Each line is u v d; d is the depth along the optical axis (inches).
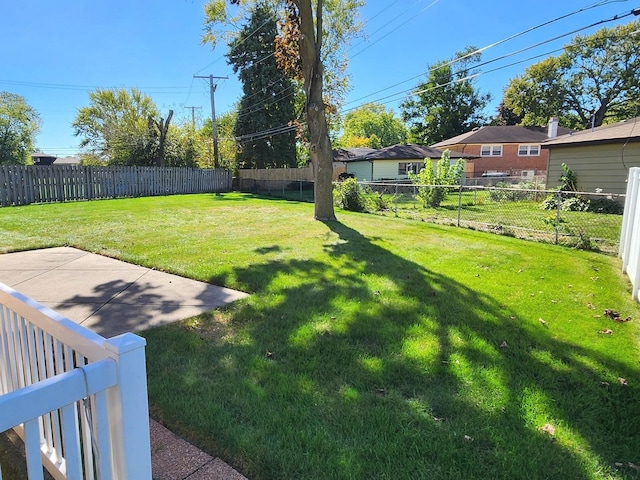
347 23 948.6
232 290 173.9
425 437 79.6
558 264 220.5
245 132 1023.6
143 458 49.3
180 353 116.2
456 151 1171.9
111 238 291.4
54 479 67.6
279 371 105.6
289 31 387.2
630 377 104.3
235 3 466.6
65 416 44.2
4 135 1401.3
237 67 997.2
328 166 389.1
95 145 1305.4
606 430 83.4
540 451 76.1
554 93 1316.4
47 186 586.6
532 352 116.9
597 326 136.9
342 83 992.9
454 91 1539.1
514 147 1160.2
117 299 163.9
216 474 70.4
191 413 87.4
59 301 161.8
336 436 80.0
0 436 82.3
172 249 253.3
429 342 122.1
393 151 961.5
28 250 256.8
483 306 153.4
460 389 97.4
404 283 181.5
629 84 1219.9
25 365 74.4
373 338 125.1
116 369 45.6
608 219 397.1
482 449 76.7
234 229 331.6
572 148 528.4
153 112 1299.2
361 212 462.0
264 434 80.7
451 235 307.4
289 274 195.6
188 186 816.3
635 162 459.2
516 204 553.0
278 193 799.7
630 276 189.0
